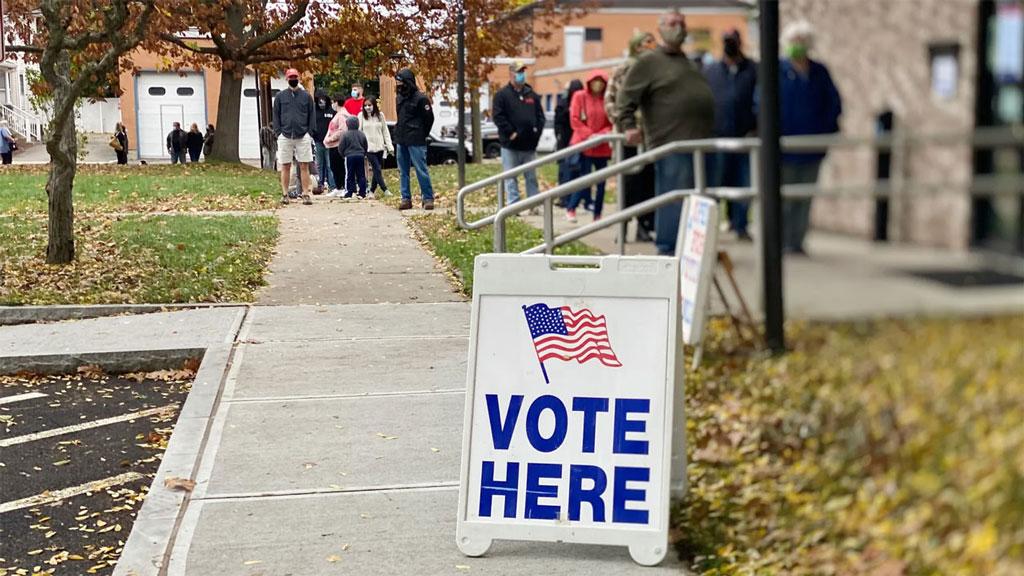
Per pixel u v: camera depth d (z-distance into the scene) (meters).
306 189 17.39
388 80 39.38
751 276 6.25
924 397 3.73
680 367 4.50
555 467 4.25
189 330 8.18
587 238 11.41
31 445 6.04
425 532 4.53
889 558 3.63
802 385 4.71
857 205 4.29
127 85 43.38
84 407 6.82
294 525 4.61
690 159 8.63
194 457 5.43
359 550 4.36
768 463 4.75
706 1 7.94
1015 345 3.40
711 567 4.11
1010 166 3.41
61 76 10.43
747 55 7.75
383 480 5.12
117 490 5.32
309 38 27.23
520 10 12.08
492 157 37.84
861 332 4.12
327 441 5.66
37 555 4.55
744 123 7.91
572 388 4.28
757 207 6.22
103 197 17.75
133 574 4.16
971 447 3.48
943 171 3.63
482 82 26.42
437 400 6.36
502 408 4.30
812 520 4.16
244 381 6.78
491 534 4.25
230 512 4.75
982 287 3.49
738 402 5.38
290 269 10.92
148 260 10.91
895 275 3.92
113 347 7.70
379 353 7.45
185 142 37.84
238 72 27.81
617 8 9.91
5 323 8.73
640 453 4.22
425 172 15.72
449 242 12.09
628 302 4.28
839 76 4.48
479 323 4.33
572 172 13.56
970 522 3.41
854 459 4.14
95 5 15.32
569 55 11.96
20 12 25.27
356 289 9.88
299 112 17.06
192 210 16.20
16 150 42.88
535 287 4.30
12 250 11.34
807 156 4.69
